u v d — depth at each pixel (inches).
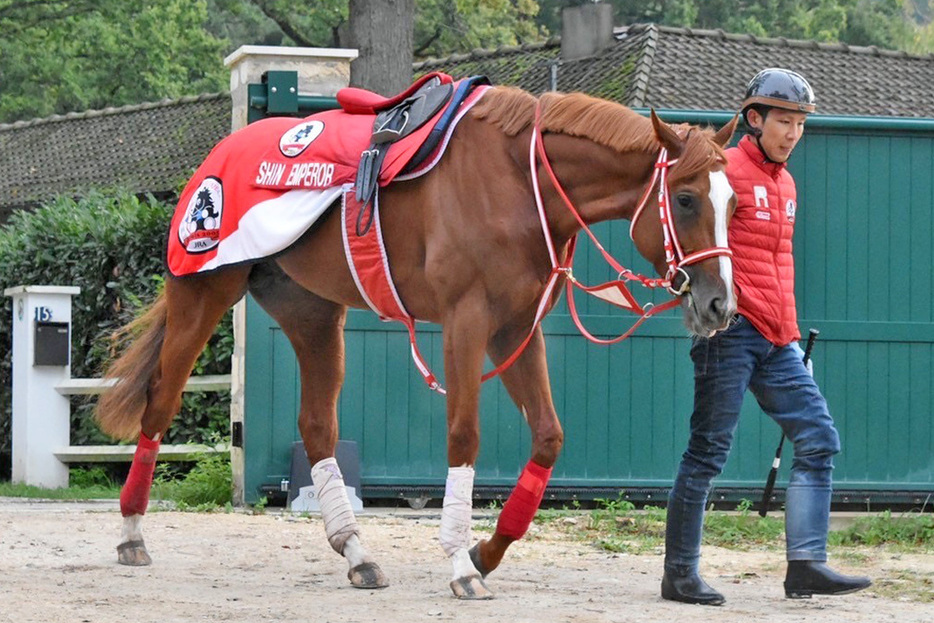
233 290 280.5
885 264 414.0
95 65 1489.9
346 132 262.8
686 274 223.3
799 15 1850.4
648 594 256.2
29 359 490.0
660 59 770.2
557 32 1764.3
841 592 241.6
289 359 394.3
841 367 411.8
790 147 244.7
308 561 294.5
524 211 239.3
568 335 404.8
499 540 250.4
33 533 325.7
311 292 277.1
